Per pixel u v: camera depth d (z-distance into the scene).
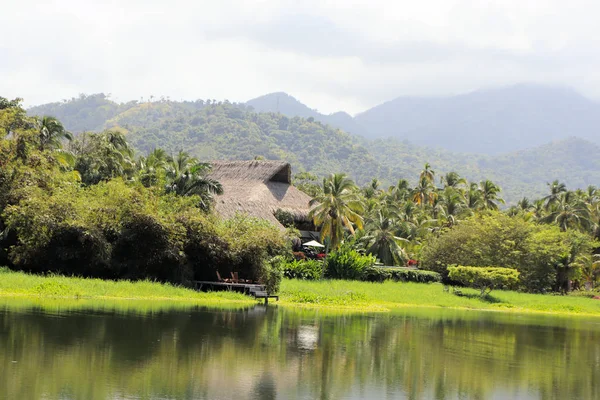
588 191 110.06
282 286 43.47
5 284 28.11
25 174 37.31
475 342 25.58
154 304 28.66
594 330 36.00
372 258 61.56
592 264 83.19
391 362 19.23
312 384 15.46
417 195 110.12
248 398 13.70
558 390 17.20
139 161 70.12
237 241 38.41
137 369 15.30
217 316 26.31
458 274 58.06
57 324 20.34
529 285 72.06
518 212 105.81
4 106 42.81
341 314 33.03
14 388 12.95
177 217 37.69
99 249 34.16
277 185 71.31
